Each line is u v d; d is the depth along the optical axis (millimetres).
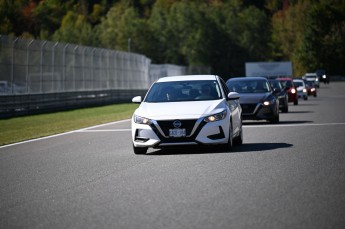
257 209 22984
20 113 101000
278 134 55875
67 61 122188
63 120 91500
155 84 47688
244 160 37781
